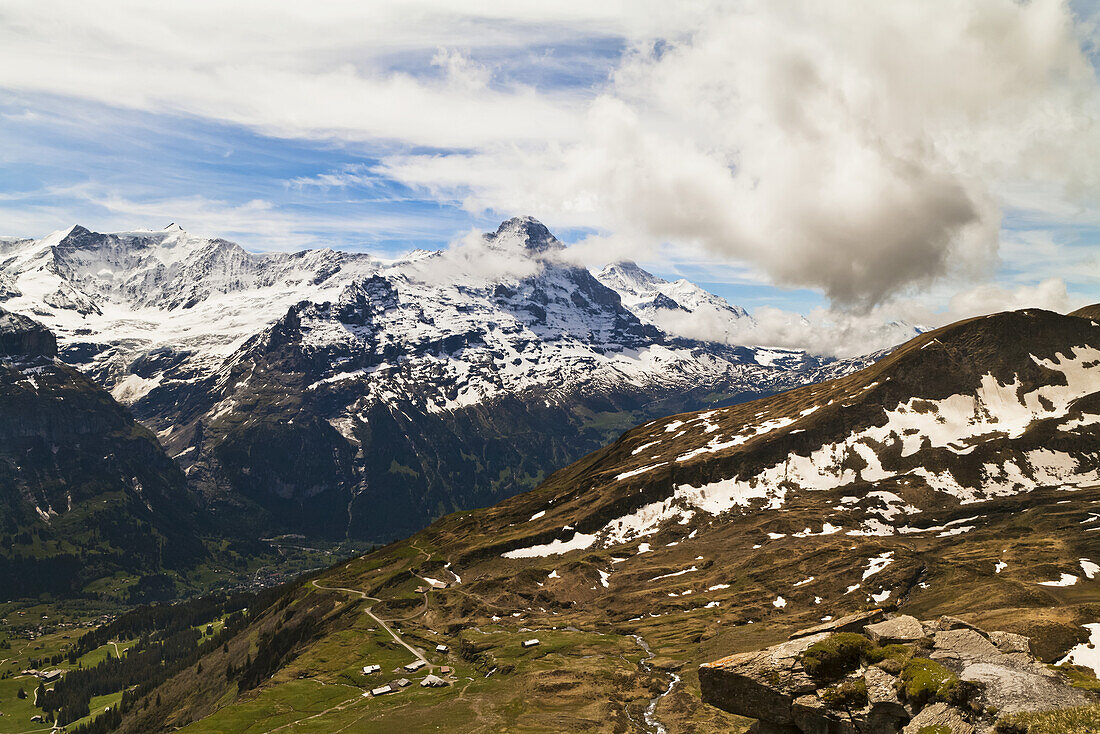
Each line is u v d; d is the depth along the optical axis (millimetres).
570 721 168875
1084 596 176000
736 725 152000
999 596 183000
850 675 48188
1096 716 39781
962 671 45875
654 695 179500
